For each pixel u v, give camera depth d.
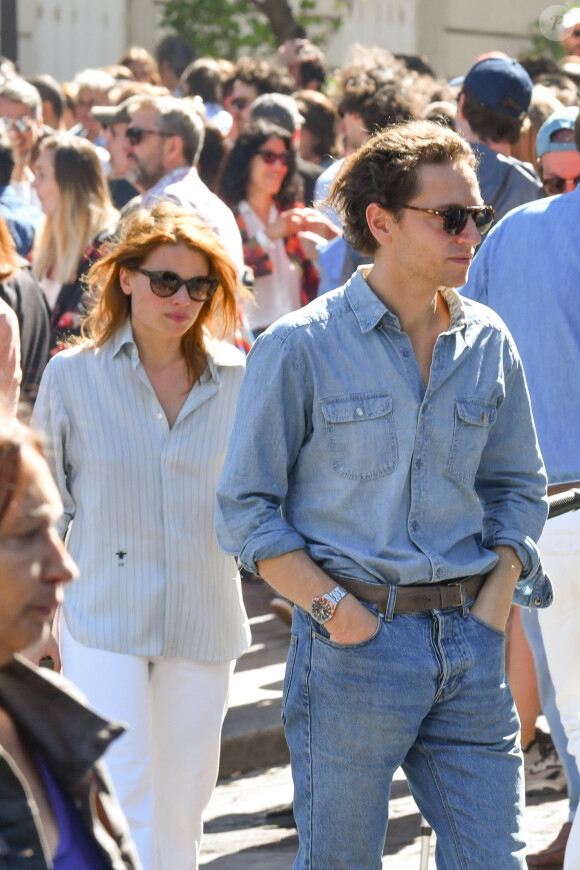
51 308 12.26
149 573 7.34
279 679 12.34
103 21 27.56
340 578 5.98
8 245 7.96
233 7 27.11
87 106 18.33
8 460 3.44
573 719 8.11
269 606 14.58
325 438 6.00
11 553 3.45
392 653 5.89
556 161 11.06
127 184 15.16
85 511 7.36
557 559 7.86
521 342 8.04
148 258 7.24
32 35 27.52
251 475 6.03
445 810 6.09
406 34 30.94
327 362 5.99
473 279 8.35
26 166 15.20
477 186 6.00
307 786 6.09
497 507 6.45
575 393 7.92
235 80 17.53
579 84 17.58
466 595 6.09
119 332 7.39
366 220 6.07
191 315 7.30
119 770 7.16
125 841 3.93
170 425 7.42
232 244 11.76
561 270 7.88
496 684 6.11
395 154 5.93
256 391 6.05
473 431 6.11
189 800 7.53
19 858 3.35
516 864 6.01
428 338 6.12
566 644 8.02
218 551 7.48
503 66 11.74
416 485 5.98
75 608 7.34
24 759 3.70
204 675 7.48
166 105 11.84
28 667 3.73
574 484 7.94
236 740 11.13
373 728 5.91
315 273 13.71
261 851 9.45
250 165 13.66
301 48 20.25
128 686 7.24
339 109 13.55
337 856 6.04
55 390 7.36
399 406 5.97
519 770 6.16
